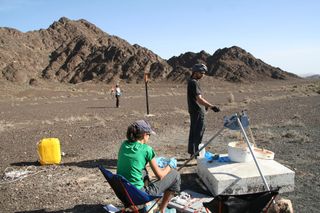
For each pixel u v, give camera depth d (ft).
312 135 43.70
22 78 462.60
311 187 25.05
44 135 50.03
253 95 147.54
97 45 596.29
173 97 150.92
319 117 60.95
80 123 62.80
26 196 24.80
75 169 31.12
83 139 45.65
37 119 73.05
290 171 23.40
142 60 510.99
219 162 25.38
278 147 37.32
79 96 174.40
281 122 55.83
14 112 92.63
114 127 55.72
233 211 15.60
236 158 25.04
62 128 56.65
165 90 228.43
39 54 587.27
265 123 54.85
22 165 32.99
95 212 22.15
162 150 37.29
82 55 570.87
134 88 269.85
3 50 520.42
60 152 34.76
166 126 55.36
